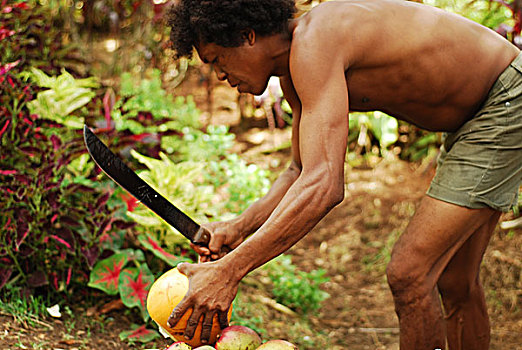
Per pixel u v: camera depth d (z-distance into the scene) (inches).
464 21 77.1
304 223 66.3
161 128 133.9
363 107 76.4
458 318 88.7
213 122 207.5
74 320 102.1
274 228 66.2
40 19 128.0
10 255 103.8
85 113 129.3
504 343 116.6
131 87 171.5
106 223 104.5
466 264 84.4
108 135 117.3
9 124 106.4
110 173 69.6
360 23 70.6
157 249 107.0
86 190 106.3
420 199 170.4
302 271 143.8
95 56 221.1
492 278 137.9
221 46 71.4
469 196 75.5
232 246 80.7
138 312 108.3
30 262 107.3
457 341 89.9
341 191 66.9
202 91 228.2
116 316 106.2
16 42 122.3
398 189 176.4
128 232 121.0
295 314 124.5
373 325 125.0
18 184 105.9
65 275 107.3
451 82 74.5
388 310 131.0
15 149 107.2
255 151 194.2
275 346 66.9
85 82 129.7
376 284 141.4
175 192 117.8
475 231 81.9
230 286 67.7
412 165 189.0
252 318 114.1
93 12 195.9
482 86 75.8
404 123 193.8
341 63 68.7
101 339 97.9
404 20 72.7
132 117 130.9
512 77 75.7
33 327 95.7
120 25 190.7
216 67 74.5
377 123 191.0
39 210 104.4
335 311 130.0
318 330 121.3
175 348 66.6
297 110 81.5
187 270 67.8
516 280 136.6
